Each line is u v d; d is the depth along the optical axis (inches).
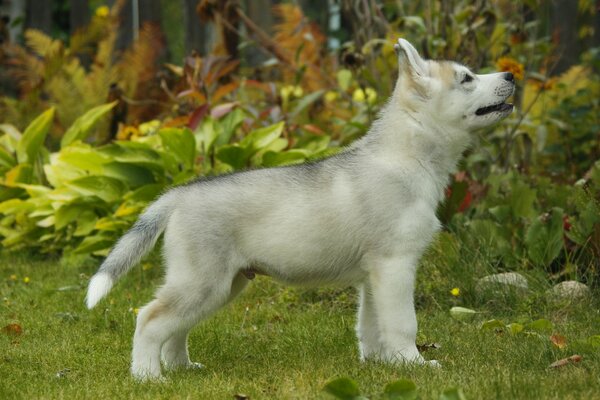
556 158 653.9
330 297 438.3
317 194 318.0
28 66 751.1
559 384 281.7
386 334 317.4
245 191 318.3
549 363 316.8
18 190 575.5
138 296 450.9
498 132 601.6
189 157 512.4
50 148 701.3
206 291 312.2
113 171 524.7
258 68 722.2
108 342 374.3
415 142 321.4
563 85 635.5
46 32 946.1
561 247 430.9
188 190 321.4
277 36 722.8
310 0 1095.6
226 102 661.3
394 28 596.7
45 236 546.9
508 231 451.5
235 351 360.5
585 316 387.5
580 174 613.9
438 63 327.9
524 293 415.5
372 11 600.7
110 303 435.2
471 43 553.3
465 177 506.0
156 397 287.6
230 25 676.7
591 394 271.9
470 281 424.5
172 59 1146.0
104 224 509.4
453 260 436.1
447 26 561.0
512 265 441.1
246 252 319.6
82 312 423.5
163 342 313.0
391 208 314.2
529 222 456.4
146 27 771.4
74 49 765.3
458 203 466.6
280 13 779.4
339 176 320.2
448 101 322.7
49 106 717.9
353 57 570.9
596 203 432.8
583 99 656.4
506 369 305.0
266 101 673.6
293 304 434.9
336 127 644.7
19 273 512.4
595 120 647.8
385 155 321.4
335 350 354.0
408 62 324.5
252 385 297.1
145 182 529.7
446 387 281.4
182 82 627.5
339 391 265.9
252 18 848.9
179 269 312.2
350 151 330.0
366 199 315.6
